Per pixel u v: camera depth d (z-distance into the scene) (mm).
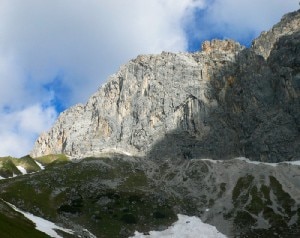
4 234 82938
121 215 147875
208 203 164875
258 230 140000
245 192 170000
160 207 158500
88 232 130875
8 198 143500
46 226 118062
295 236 132250
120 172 195875
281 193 165375
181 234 138625
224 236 138000
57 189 163875
